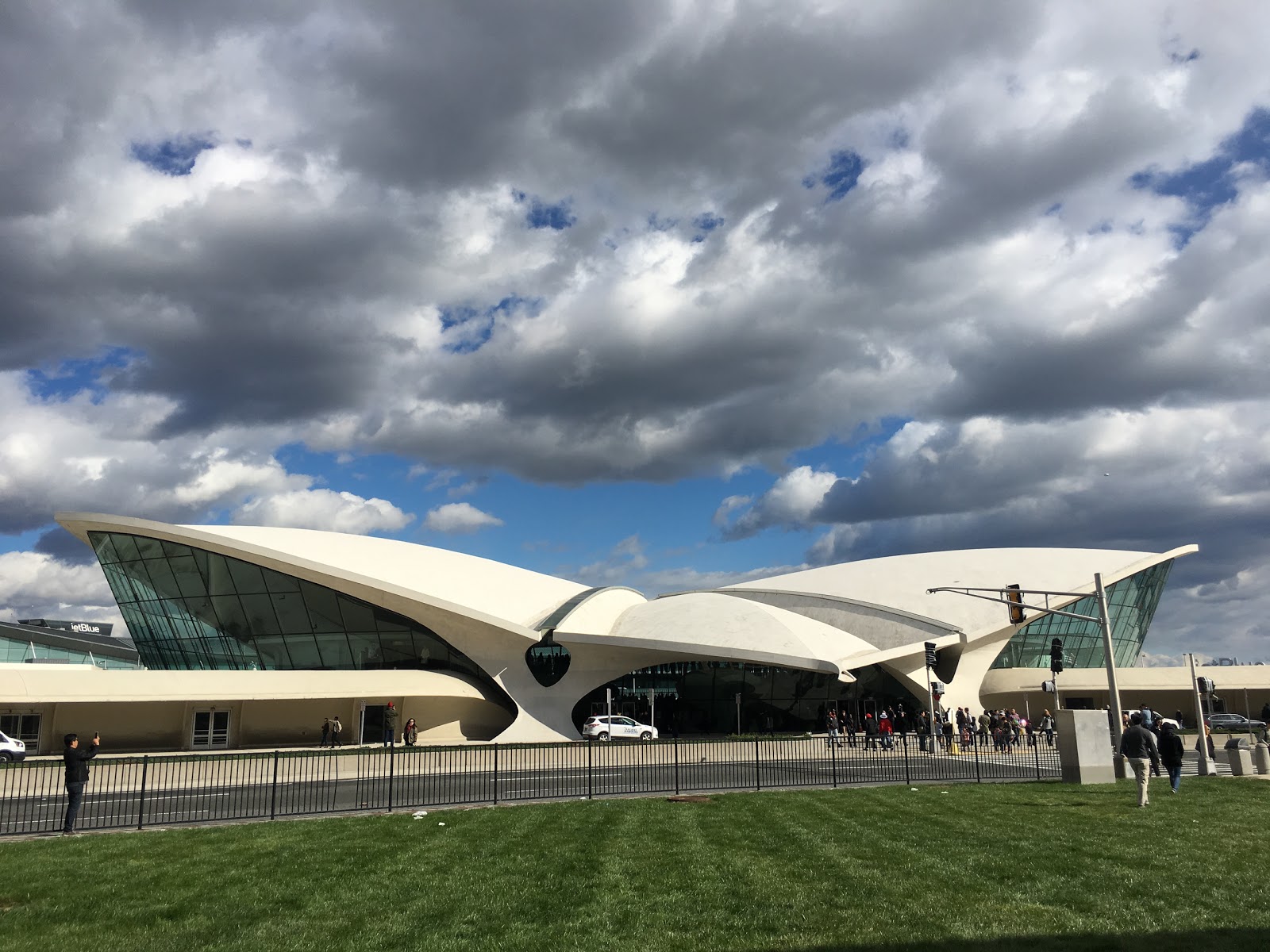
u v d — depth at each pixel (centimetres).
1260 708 6334
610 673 4731
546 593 5406
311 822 1744
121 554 4762
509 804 2003
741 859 1319
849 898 1086
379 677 4319
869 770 2789
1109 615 6556
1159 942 898
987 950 880
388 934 968
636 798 2088
